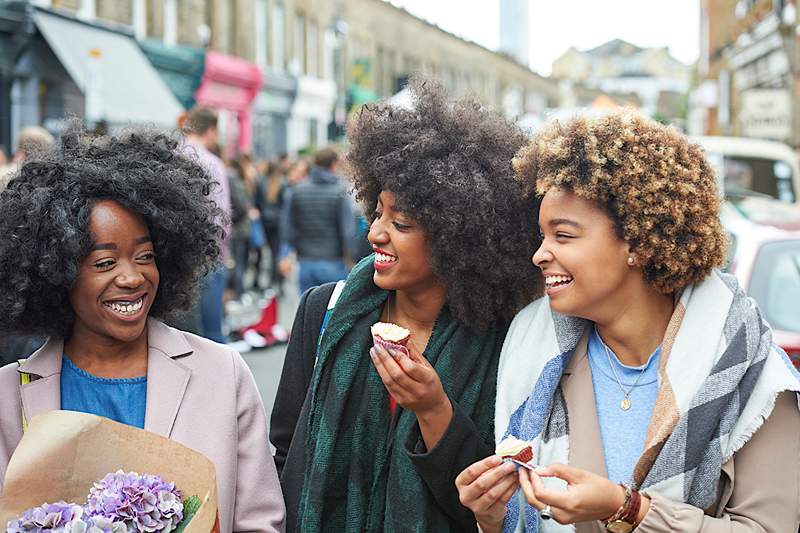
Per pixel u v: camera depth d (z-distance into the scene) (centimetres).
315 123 3198
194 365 234
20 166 227
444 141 236
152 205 222
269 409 680
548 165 211
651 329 214
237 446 234
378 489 240
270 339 938
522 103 6444
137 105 1597
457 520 234
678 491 198
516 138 247
